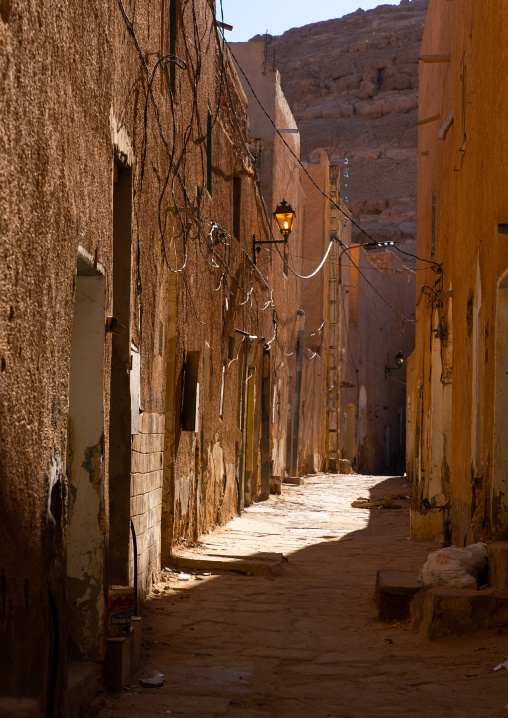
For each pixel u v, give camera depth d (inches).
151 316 305.1
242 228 633.6
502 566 272.2
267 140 879.1
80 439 199.8
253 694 209.9
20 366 127.0
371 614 315.6
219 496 552.1
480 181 350.3
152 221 303.3
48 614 143.3
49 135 143.0
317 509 734.5
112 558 242.8
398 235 2647.6
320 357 1232.2
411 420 1130.7
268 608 318.0
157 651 249.3
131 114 254.4
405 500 830.5
